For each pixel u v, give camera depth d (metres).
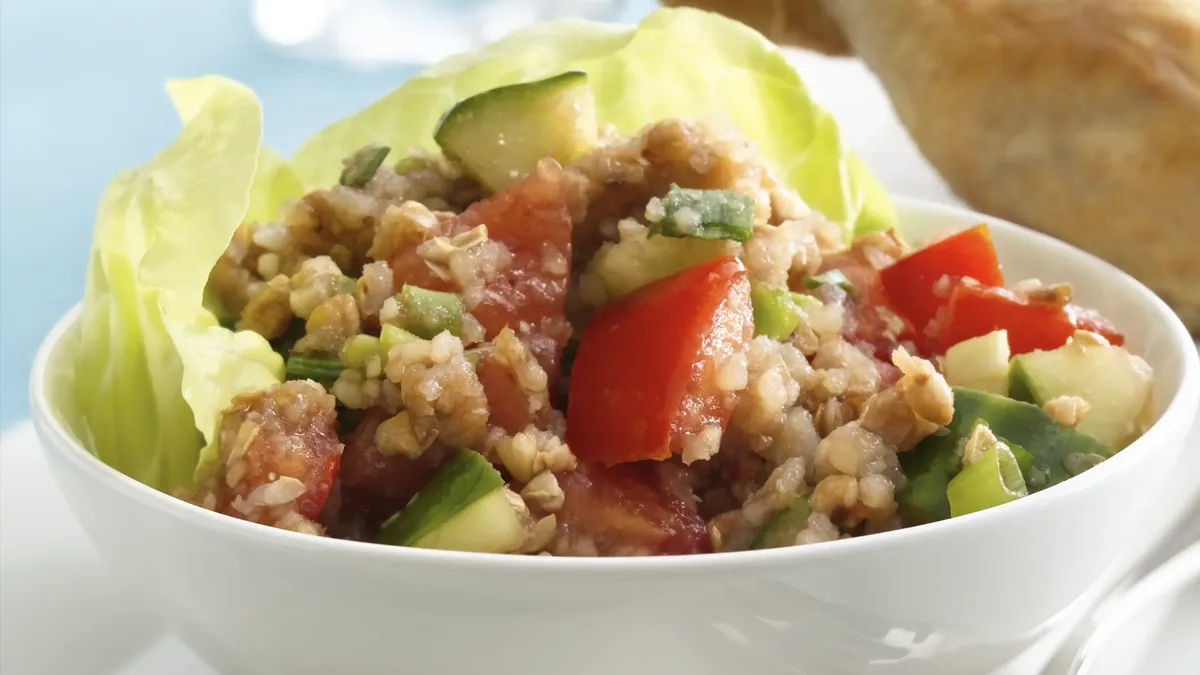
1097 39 0.36
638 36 0.33
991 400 0.27
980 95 0.38
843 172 0.34
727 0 0.45
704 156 0.28
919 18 0.39
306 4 0.59
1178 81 0.36
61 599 0.28
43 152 0.48
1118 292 0.30
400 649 0.24
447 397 0.26
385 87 0.52
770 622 0.24
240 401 0.27
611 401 0.27
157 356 0.28
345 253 0.29
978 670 0.26
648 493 0.27
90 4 0.61
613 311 0.28
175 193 0.28
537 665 0.24
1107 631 0.27
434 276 0.27
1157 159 0.36
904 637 0.24
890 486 0.26
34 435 0.32
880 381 0.28
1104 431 0.28
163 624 0.28
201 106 0.29
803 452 0.27
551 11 0.59
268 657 0.25
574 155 0.29
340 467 0.27
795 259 0.29
